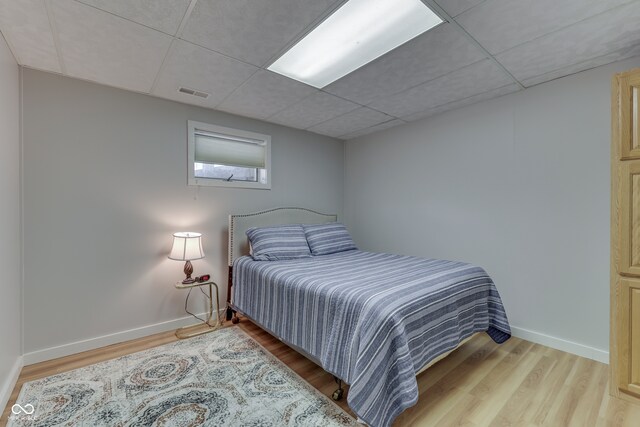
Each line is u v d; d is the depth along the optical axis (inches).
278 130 145.6
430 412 67.1
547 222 99.6
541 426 62.9
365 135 163.2
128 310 104.3
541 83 99.5
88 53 79.3
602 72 88.3
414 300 67.9
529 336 103.5
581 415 66.1
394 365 59.2
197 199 120.2
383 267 98.3
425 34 71.9
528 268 104.0
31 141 87.2
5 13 62.7
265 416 65.6
